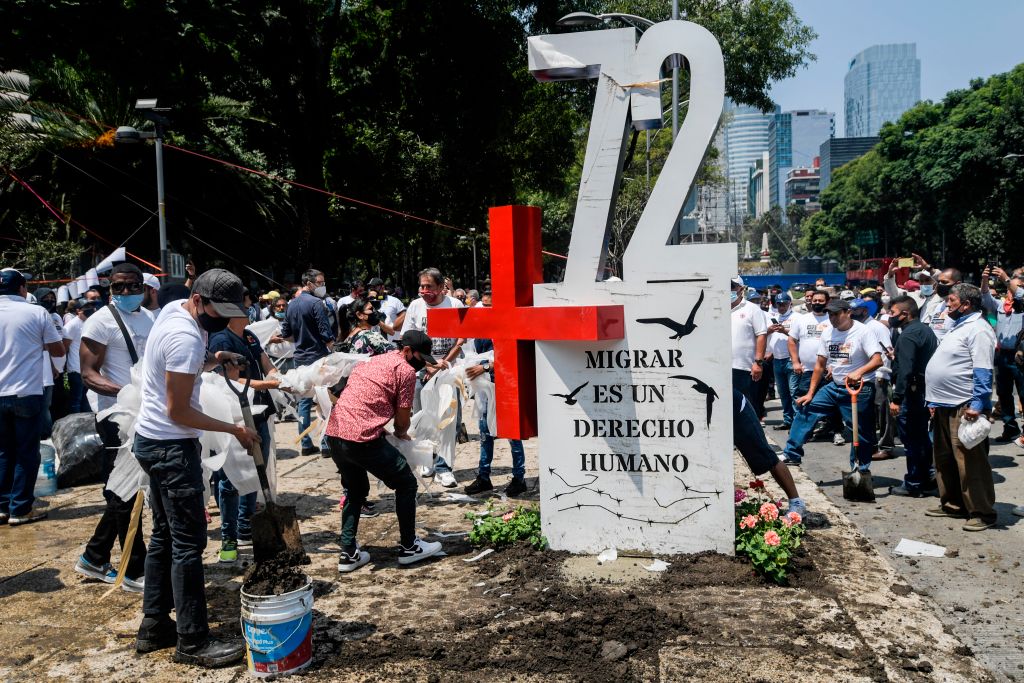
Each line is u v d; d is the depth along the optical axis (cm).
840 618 394
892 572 461
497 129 2473
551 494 498
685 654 360
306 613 357
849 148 18175
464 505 632
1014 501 617
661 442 475
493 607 420
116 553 529
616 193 485
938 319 985
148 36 1627
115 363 493
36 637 401
